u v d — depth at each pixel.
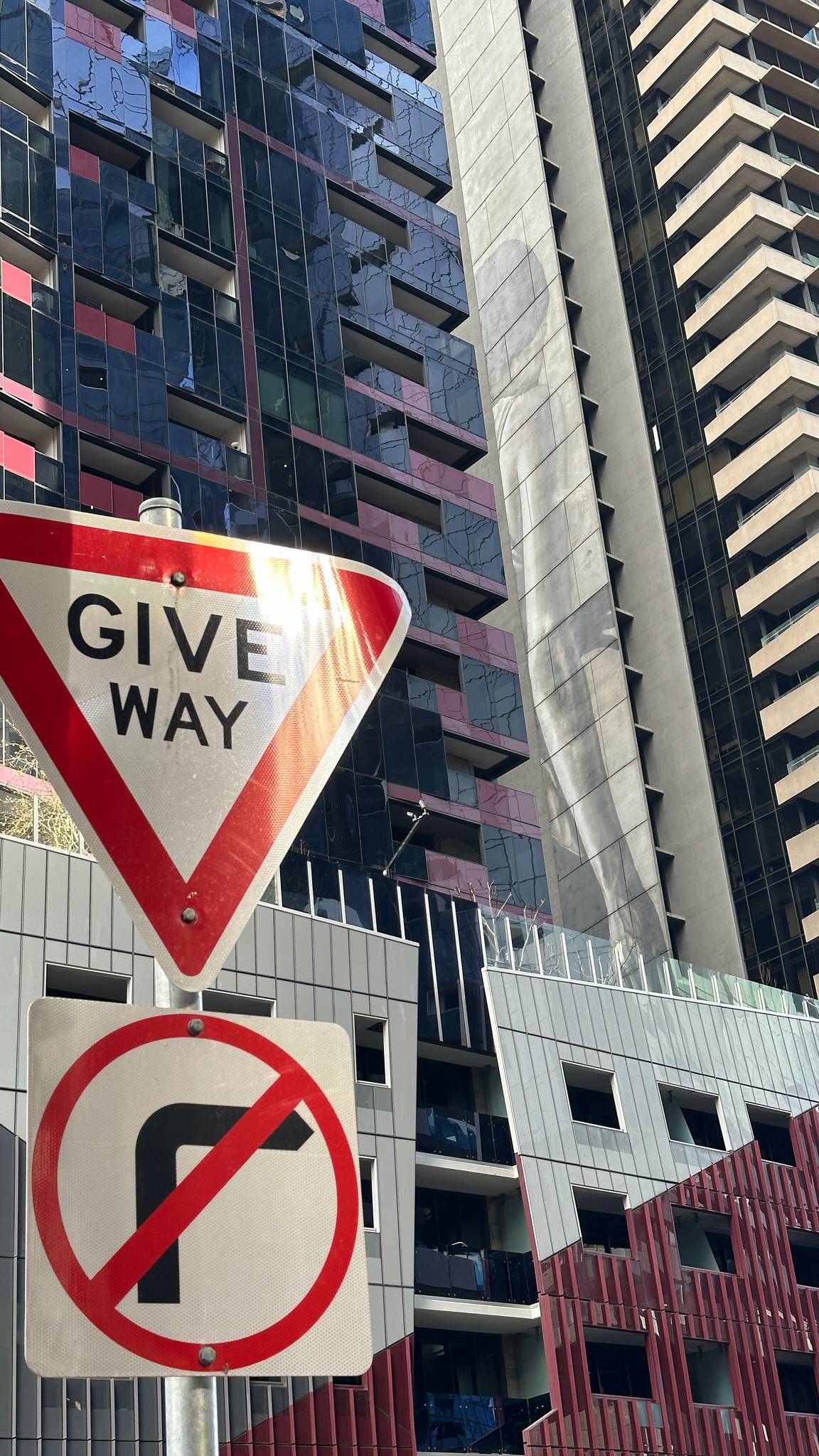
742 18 80.44
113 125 51.22
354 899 40.44
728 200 78.25
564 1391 37.34
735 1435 40.31
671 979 47.78
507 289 86.06
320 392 54.09
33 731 3.59
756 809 68.81
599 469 80.25
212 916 3.58
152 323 49.78
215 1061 3.36
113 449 46.00
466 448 59.31
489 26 92.06
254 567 3.97
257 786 3.74
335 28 63.25
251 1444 30.38
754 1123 47.88
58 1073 3.22
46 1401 26.55
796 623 69.31
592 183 85.31
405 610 4.14
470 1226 40.78
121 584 3.80
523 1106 40.84
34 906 31.08
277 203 56.38
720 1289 42.47
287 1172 3.35
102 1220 3.16
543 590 78.94
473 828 51.75
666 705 73.62
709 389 76.88
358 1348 3.28
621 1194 41.66
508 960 43.53
